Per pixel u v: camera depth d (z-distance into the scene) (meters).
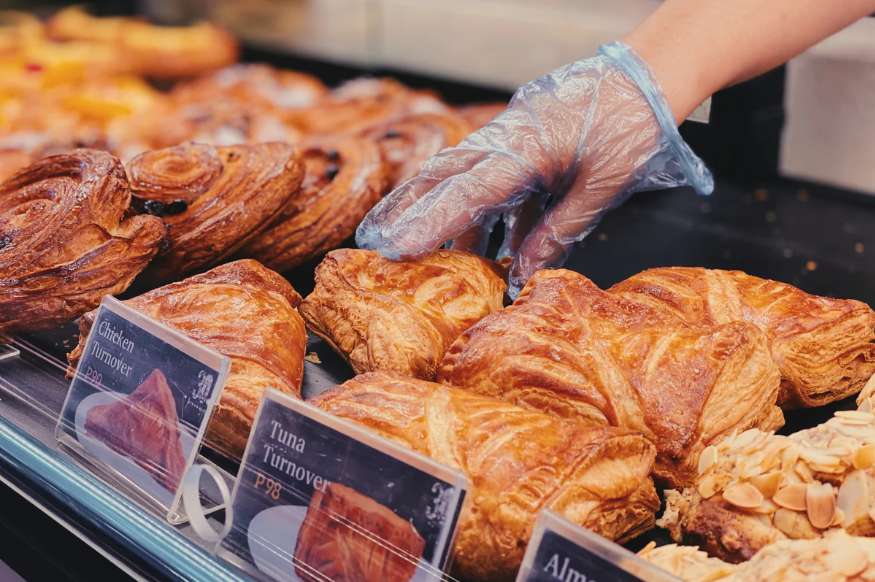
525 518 0.49
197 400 0.52
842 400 0.63
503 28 1.23
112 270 0.68
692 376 0.55
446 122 0.91
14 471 0.58
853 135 1.00
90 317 0.62
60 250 0.67
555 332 0.58
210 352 0.53
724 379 0.56
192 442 0.52
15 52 1.31
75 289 0.67
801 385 0.61
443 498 0.48
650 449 0.53
